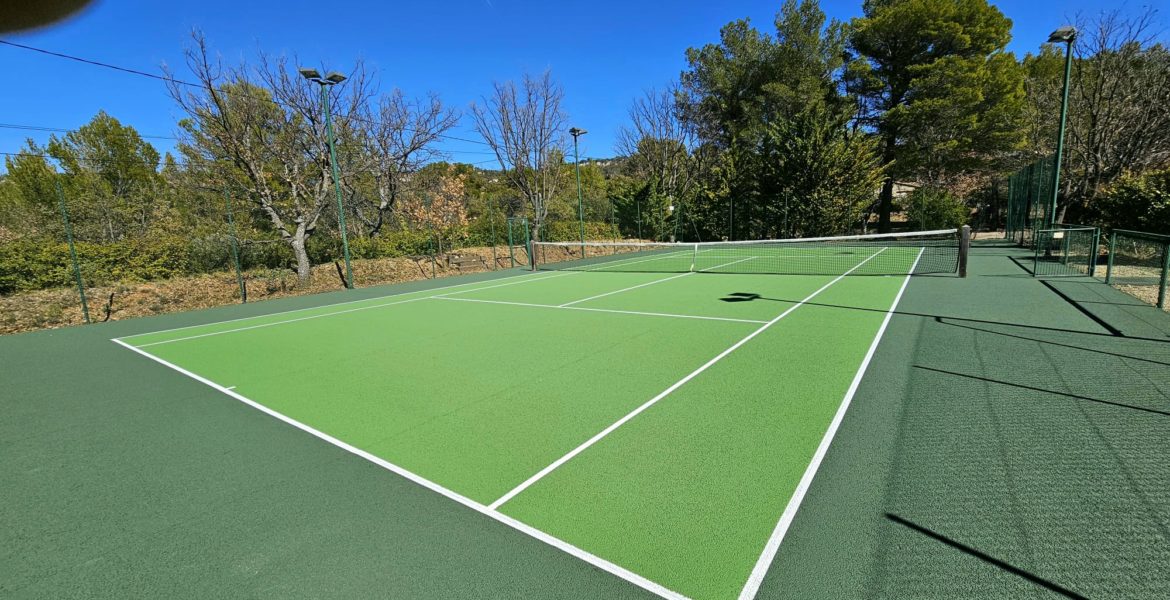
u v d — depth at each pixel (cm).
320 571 287
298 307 1287
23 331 1065
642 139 3706
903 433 427
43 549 319
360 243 1875
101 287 1266
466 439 456
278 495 373
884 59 3130
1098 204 1510
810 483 356
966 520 306
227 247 1559
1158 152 1994
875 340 719
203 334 986
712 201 3002
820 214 2592
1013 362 596
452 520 332
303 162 1759
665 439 437
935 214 2853
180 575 289
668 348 727
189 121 1688
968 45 2850
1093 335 692
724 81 3428
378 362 723
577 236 2717
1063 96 1422
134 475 414
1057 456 378
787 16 3241
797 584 260
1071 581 253
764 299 1098
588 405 525
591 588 264
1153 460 367
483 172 5697
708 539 300
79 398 616
